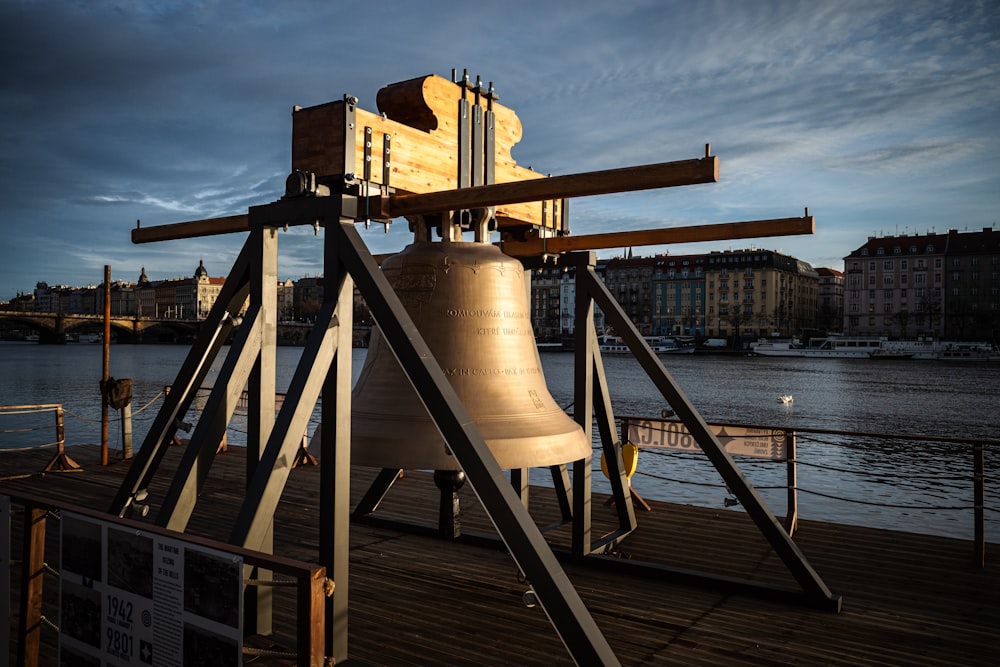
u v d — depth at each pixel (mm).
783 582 4543
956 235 115500
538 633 3670
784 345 113125
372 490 5770
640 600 4109
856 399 47000
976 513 4898
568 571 4586
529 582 2258
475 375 3090
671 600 4117
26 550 2844
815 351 109812
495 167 3432
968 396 48938
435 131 3076
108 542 2438
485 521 6008
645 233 4207
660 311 130000
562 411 3273
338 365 2691
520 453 2877
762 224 3869
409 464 2811
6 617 2953
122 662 2354
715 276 125375
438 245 3279
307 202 2758
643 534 5590
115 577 2402
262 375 2924
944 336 113812
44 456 9711
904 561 4965
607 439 5148
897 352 103312
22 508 6762
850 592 4316
